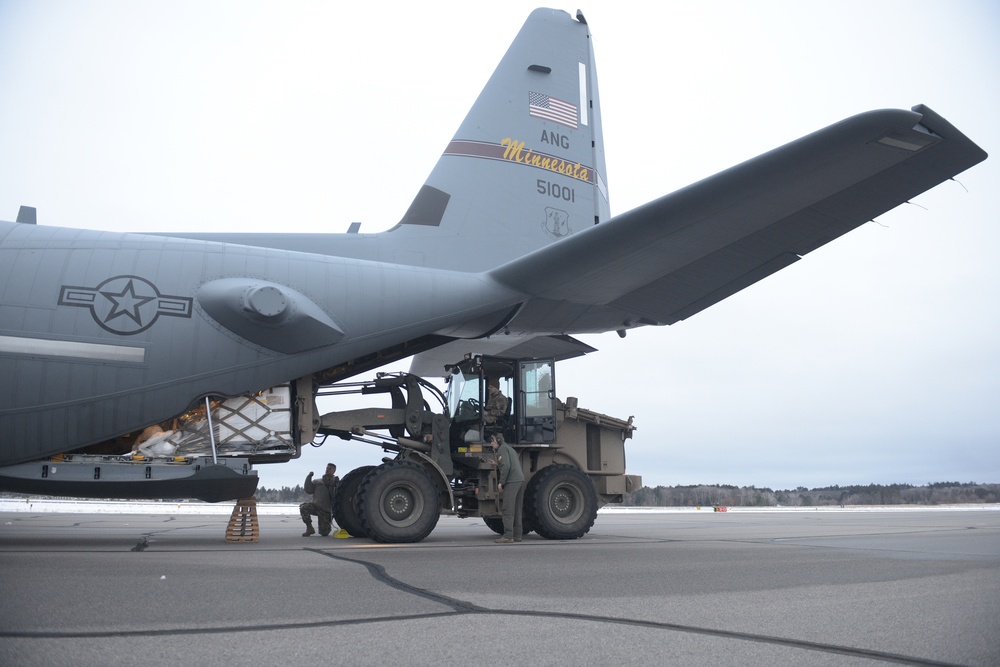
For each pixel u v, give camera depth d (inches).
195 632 124.5
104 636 120.3
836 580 201.9
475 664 105.8
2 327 311.3
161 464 319.6
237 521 369.7
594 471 462.0
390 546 343.0
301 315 342.6
